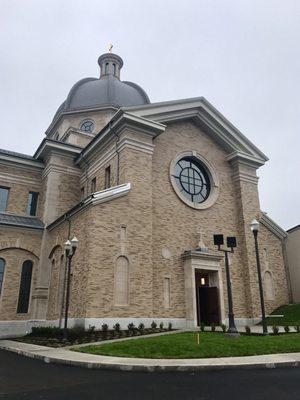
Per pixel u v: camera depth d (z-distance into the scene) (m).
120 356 10.41
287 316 20.77
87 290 15.80
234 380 7.75
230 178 24.41
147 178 19.45
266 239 24.22
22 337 18.25
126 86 33.72
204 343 11.74
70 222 19.50
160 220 19.84
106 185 21.16
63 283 18.98
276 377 8.02
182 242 20.33
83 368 9.29
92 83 32.88
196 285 20.73
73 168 24.97
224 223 22.75
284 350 11.21
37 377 8.21
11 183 24.39
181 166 22.64
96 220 16.94
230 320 14.01
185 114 22.56
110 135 20.77
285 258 25.44
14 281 20.91
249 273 22.06
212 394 6.55
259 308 21.70
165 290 18.72
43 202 23.86
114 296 16.36
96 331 15.30
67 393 6.73
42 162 25.42
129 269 17.19
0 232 21.19
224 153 24.81
